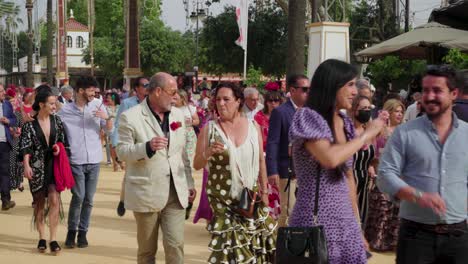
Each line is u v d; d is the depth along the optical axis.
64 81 38.69
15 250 8.98
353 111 7.44
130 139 6.63
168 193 6.61
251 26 38.41
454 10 9.00
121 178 16.31
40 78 79.44
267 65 38.66
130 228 10.34
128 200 6.64
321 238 4.49
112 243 9.35
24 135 8.77
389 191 4.77
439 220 4.77
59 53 46.47
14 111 13.35
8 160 12.14
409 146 4.84
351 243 4.61
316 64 13.85
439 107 4.77
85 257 8.59
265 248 6.34
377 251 8.94
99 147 9.27
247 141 6.35
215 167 6.30
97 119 9.23
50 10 42.56
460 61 13.45
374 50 14.34
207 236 9.70
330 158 4.46
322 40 13.68
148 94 6.76
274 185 7.48
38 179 8.81
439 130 4.83
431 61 14.47
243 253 6.19
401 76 20.66
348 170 4.77
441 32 13.59
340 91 4.61
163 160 6.59
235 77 46.47
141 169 6.57
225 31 38.97
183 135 6.77
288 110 7.65
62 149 8.80
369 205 8.95
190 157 6.91
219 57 39.72
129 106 9.23
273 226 6.40
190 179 6.91
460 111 6.01
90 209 9.19
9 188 12.17
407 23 29.41
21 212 11.93
